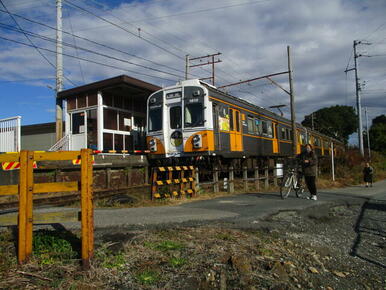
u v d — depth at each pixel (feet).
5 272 12.43
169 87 39.27
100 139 44.29
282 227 21.17
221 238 17.02
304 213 26.50
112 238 16.16
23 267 12.84
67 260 13.58
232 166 40.06
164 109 39.22
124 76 41.81
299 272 14.70
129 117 50.47
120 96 48.83
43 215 14.62
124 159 36.94
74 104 47.93
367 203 37.11
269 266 14.40
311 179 32.99
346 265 17.08
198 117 36.86
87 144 46.14
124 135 48.91
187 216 21.75
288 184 34.50
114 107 47.47
